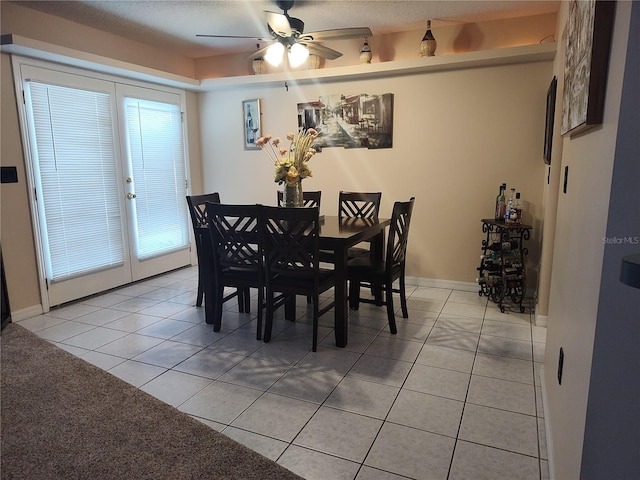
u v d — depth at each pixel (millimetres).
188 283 4410
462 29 3822
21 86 3262
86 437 1901
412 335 2992
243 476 1651
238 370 2500
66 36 3604
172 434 1914
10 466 1727
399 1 3250
